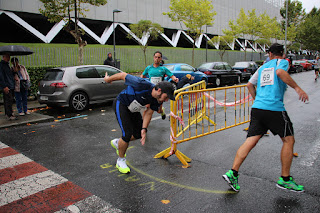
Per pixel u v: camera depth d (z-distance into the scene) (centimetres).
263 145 486
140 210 281
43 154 459
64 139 548
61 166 405
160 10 3158
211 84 1608
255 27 3322
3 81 663
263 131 320
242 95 1191
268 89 317
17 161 426
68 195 314
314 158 418
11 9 1947
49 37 2172
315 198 299
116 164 396
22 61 1502
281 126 308
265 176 358
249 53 4119
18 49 695
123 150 379
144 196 311
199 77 1370
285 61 311
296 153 432
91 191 324
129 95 349
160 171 383
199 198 304
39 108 923
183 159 405
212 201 297
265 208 280
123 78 352
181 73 1256
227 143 505
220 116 743
